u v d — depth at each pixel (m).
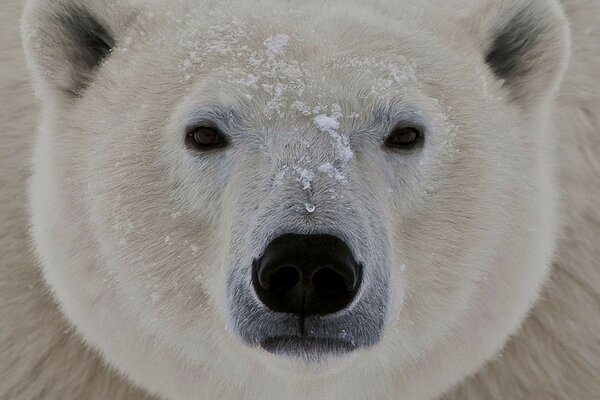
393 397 7.00
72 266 6.61
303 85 5.87
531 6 6.74
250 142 5.93
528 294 6.84
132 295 6.48
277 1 6.57
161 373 6.86
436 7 7.03
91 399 7.72
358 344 5.74
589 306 7.80
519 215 6.57
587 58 8.28
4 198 7.76
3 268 7.69
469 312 6.64
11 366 7.79
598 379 7.86
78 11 6.72
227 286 5.80
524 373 7.75
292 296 5.44
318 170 5.60
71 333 7.63
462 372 7.01
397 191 6.13
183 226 6.24
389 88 6.00
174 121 6.15
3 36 8.51
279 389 6.89
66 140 6.62
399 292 6.14
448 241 6.34
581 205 7.78
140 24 6.73
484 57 6.90
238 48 6.14
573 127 7.92
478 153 6.38
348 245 5.34
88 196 6.43
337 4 6.61
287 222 5.35
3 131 8.03
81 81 6.78
